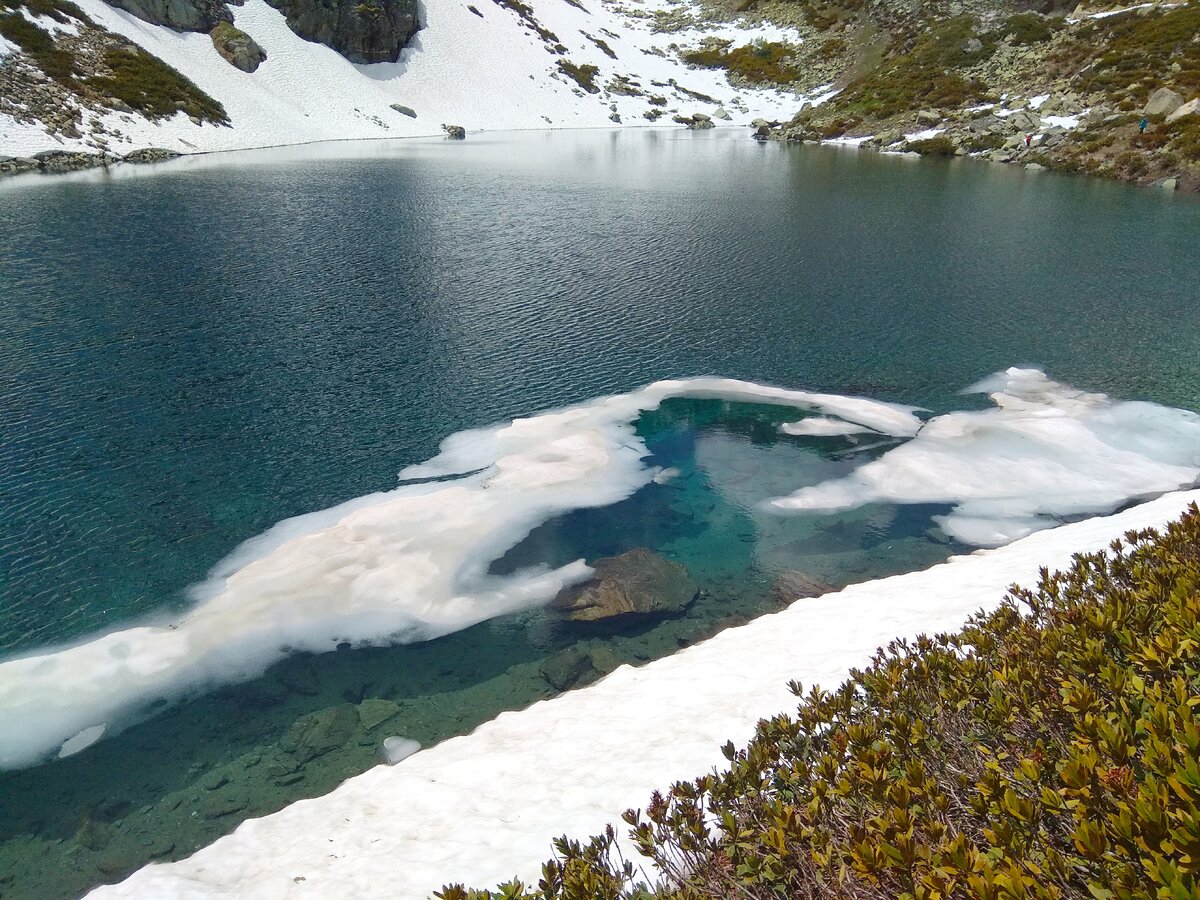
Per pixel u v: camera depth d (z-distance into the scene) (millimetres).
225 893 5984
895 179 51688
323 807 7195
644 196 46062
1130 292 25672
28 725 9195
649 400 18625
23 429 16312
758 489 14891
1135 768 3010
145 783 8414
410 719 9328
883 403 18406
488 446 16375
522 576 12266
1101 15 75062
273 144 65688
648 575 11852
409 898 5230
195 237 31516
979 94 72812
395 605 11539
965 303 25188
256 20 79625
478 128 91250
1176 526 6031
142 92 59312
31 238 30062
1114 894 2488
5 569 12086
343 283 26594
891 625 8664
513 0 124750
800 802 3959
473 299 25500
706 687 7977
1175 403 17656
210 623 11016
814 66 117375
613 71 119812
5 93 49969
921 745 4078
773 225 37562
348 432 16812
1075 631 4301
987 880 2652
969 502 14164
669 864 4199
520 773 6945
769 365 20734
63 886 7156
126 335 21266
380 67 91375
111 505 13875
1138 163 46500
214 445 16062
